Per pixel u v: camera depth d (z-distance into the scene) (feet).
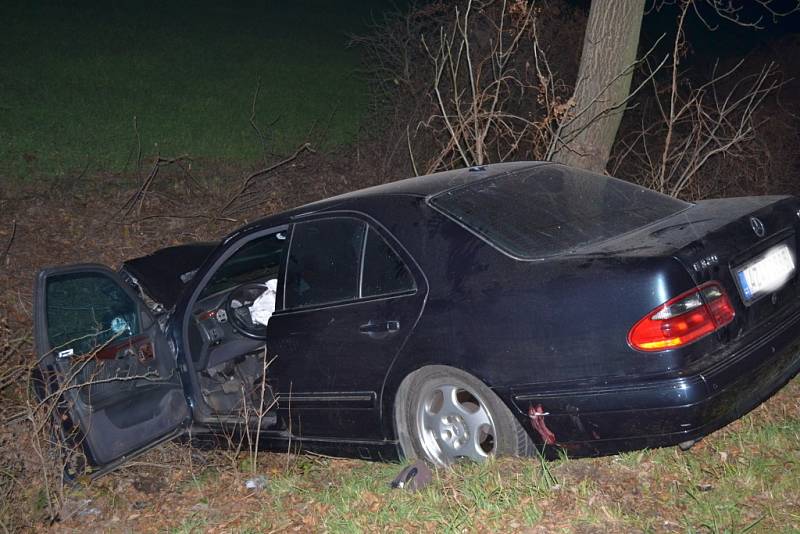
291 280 15.70
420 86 31.63
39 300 15.28
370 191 15.52
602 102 23.85
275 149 37.83
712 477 12.53
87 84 46.65
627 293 11.81
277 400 15.80
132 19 64.80
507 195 14.66
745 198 15.14
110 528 14.47
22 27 58.80
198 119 42.19
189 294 17.19
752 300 12.70
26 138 36.68
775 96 33.60
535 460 13.16
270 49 58.95
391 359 13.96
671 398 11.45
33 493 15.17
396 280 14.07
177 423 16.98
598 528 11.40
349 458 15.40
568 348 12.16
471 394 13.42
